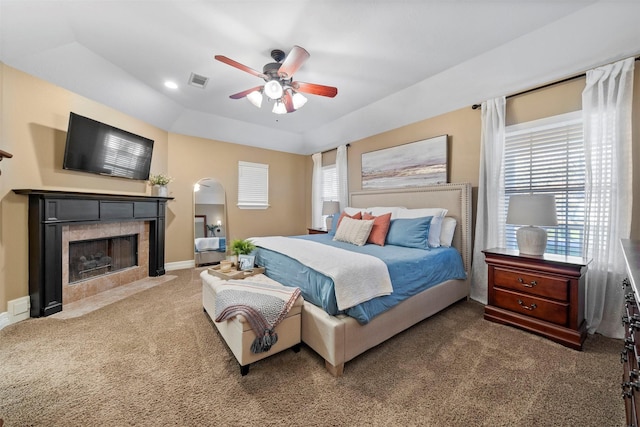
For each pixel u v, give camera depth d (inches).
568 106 95.3
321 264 75.0
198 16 81.5
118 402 55.5
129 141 137.4
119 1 75.7
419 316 90.3
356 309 67.3
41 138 102.4
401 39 92.4
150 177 154.6
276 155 221.6
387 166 161.6
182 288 132.5
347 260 77.1
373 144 174.2
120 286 135.6
